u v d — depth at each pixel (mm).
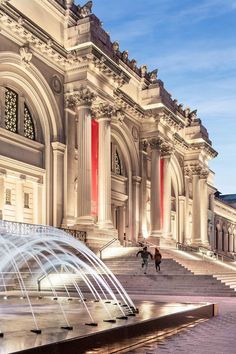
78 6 34156
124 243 40469
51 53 30875
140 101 43094
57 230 26141
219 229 73750
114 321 10484
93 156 34156
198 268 27516
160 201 42531
